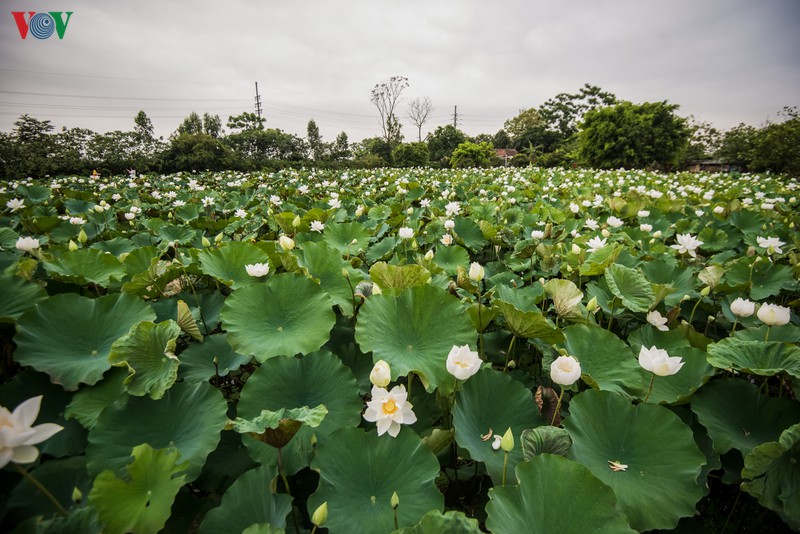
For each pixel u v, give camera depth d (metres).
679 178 14.80
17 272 2.21
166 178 15.32
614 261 3.38
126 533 1.19
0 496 1.38
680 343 2.35
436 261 3.93
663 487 1.52
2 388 1.65
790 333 2.33
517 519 1.26
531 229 5.07
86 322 1.97
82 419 1.62
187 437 1.61
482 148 34.47
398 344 2.01
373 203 7.58
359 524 1.37
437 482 1.80
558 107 63.03
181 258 3.31
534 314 1.98
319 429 1.68
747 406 1.90
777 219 6.04
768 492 1.52
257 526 1.19
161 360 1.78
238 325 2.08
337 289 2.72
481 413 1.82
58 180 12.81
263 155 37.09
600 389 1.85
